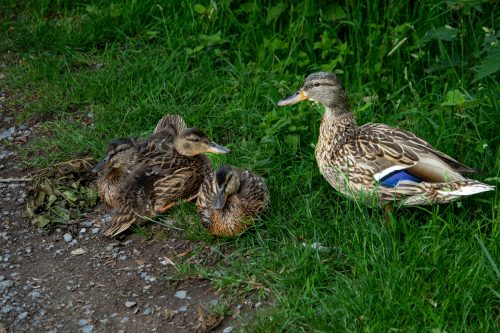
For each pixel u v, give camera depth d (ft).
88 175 24.38
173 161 23.27
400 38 26.43
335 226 20.68
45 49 29.89
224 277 19.76
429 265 18.85
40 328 18.81
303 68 27.53
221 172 20.74
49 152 25.32
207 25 29.17
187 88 27.27
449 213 20.24
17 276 20.54
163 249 21.42
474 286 18.02
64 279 20.44
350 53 27.17
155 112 26.45
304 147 24.21
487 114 23.25
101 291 20.01
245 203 20.94
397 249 19.34
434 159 20.36
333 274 19.60
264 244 20.61
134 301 19.61
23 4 32.12
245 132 25.22
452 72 25.71
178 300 19.54
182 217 22.53
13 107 27.37
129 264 20.93
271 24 28.89
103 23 30.37
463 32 25.68
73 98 27.25
